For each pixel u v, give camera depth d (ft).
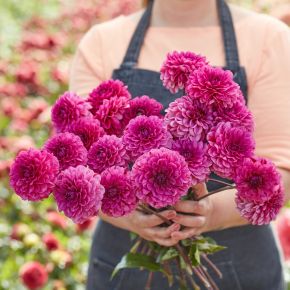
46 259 13.01
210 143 6.08
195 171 6.07
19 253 13.10
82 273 13.08
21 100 18.43
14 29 28.27
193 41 8.35
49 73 20.30
